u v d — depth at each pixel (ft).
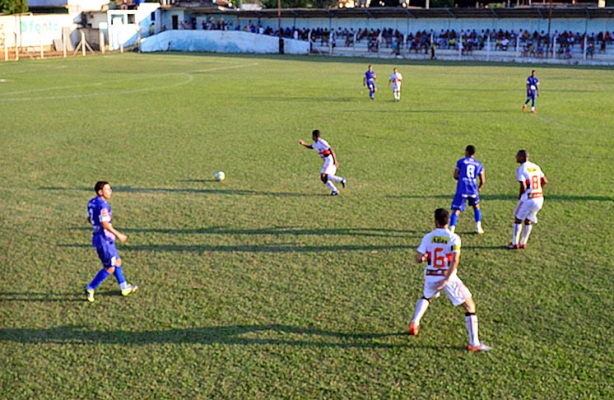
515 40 192.34
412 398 22.90
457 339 27.02
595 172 55.16
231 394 23.22
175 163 59.41
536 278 33.09
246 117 86.02
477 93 112.37
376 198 47.98
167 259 36.09
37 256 36.83
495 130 75.72
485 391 23.26
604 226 41.24
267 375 24.40
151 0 264.11
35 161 60.44
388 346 26.45
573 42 181.37
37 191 50.42
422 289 31.81
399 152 63.67
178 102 101.86
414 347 26.35
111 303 30.63
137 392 23.40
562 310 29.48
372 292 31.53
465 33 206.90
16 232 41.01
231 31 230.89
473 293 31.35
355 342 26.76
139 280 33.22
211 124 80.48
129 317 29.14
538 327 27.94
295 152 64.03
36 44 221.87
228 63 182.09
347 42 219.61
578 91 114.62
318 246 37.99
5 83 129.90
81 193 49.85
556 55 182.60
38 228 41.81
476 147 65.92
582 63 177.99
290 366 25.00
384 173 55.47
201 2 257.34
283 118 85.10
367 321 28.55
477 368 24.79
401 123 80.84
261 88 120.47
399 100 103.40
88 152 64.28
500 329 27.76
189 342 26.86
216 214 44.34
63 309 30.07
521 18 197.77
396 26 221.87
